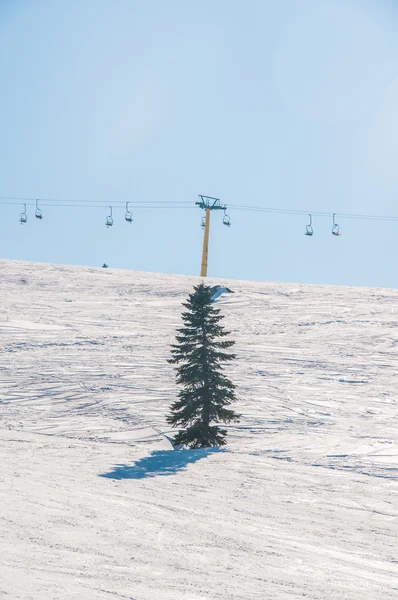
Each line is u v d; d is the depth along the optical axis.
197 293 37.88
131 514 19.22
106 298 93.69
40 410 46.03
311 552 16.28
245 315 83.50
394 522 19.83
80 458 31.30
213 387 36.47
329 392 50.31
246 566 14.70
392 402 47.25
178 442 36.19
